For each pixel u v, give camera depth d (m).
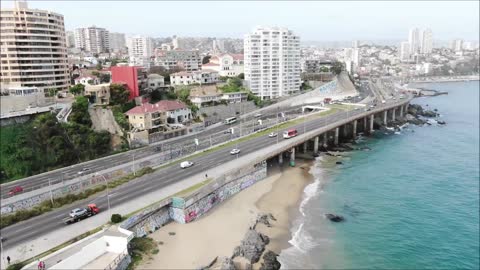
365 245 71.81
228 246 66.81
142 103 145.88
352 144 150.12
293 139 124.38
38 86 152.12
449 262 67.62
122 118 125.19
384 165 122.38
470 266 66.38
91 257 57.22
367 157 131.25
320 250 69.00
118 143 116.62
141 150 115.44
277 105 194.25
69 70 174.12
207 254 63.72
